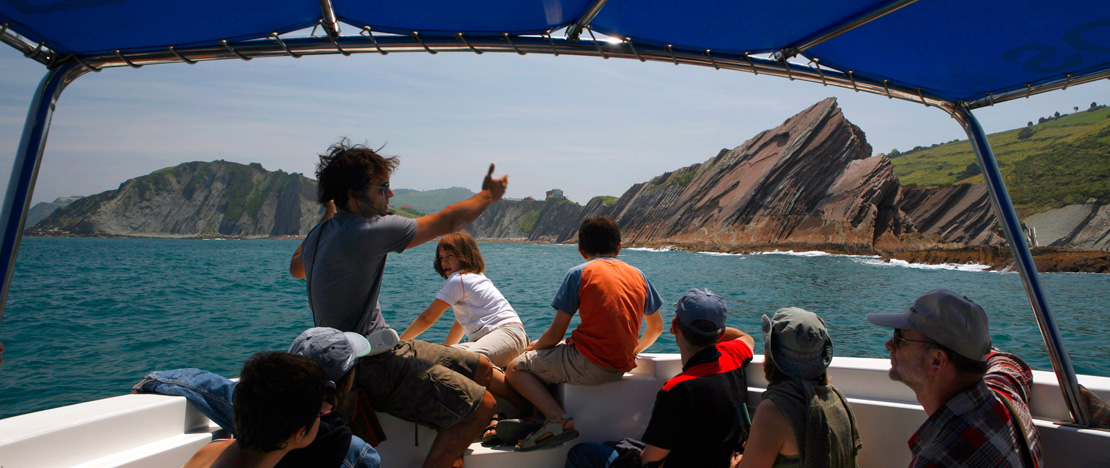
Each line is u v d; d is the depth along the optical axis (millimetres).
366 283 2252
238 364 8125
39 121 1870
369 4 1864
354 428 2301
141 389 2215
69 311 13453
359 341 2039
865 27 1997
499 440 2629
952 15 1876
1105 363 8406
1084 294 21938
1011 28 1919
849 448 1828
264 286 20469
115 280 23297
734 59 2266
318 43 2051
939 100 2566
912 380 1730
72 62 1947
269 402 1413
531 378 2754
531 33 2096
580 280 2734
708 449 2176
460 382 2373
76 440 1838
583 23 2025
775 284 27453
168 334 10305
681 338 2350
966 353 1630
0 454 1658
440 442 2373
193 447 2066
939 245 93625
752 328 12109
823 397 1851
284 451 1492
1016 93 2400
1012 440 1623
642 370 2871
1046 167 128250
